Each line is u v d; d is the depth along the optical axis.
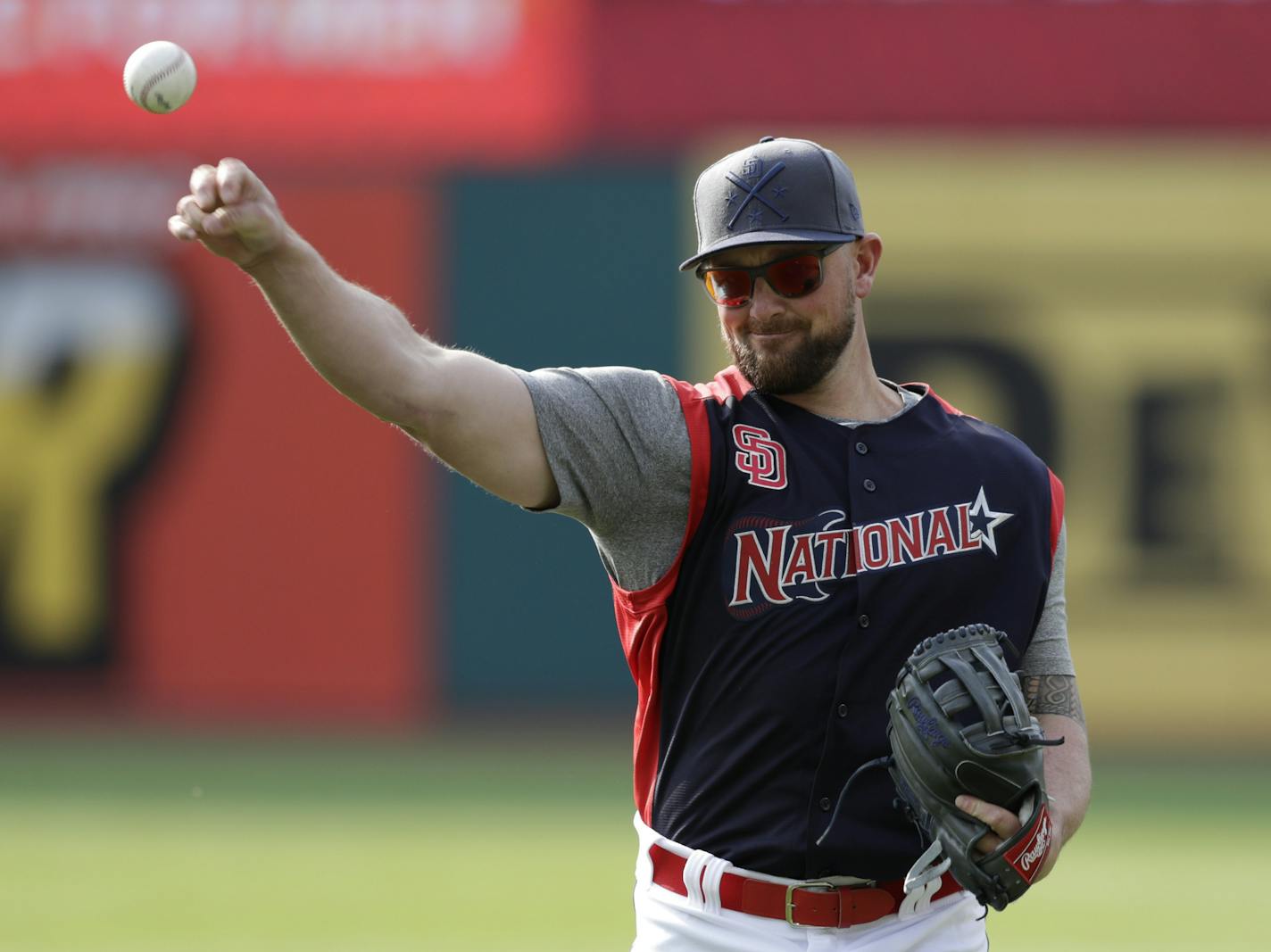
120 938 24.22
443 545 47.69
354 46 49.00
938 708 10.00
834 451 10.70
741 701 10.54
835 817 10.51
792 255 10.36
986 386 47.50
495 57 49.06
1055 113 48.03
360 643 47.62
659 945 10.95
